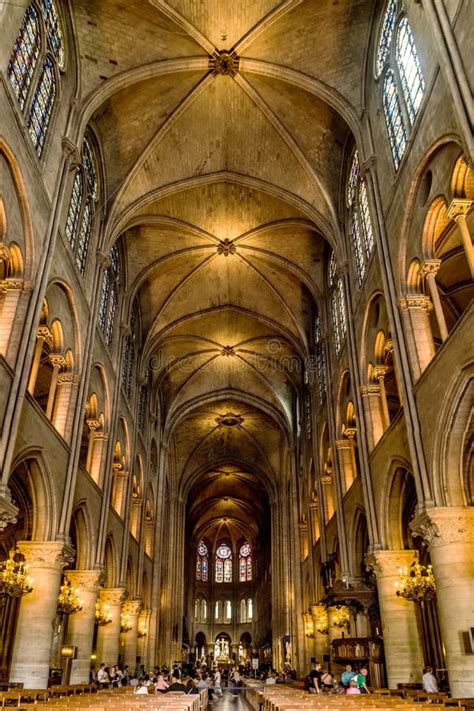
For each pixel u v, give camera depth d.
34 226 14.80
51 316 16.70
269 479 48.69
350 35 19.11
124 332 26.28
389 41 17.25
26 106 14.70
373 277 18.30
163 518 37.78
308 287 28.42
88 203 21.20
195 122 22.64
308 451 32.44
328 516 26.62
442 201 13.52
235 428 46.88
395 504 17.11
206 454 49.81
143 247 28.08
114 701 9.86
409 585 15.49
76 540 20.28
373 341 19.00
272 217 27.08
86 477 19.78
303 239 27.67
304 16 18.80
